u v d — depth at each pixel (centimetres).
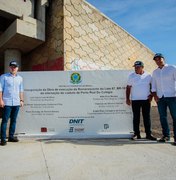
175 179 260
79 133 537
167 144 466
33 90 541
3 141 460
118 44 1041
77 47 809
